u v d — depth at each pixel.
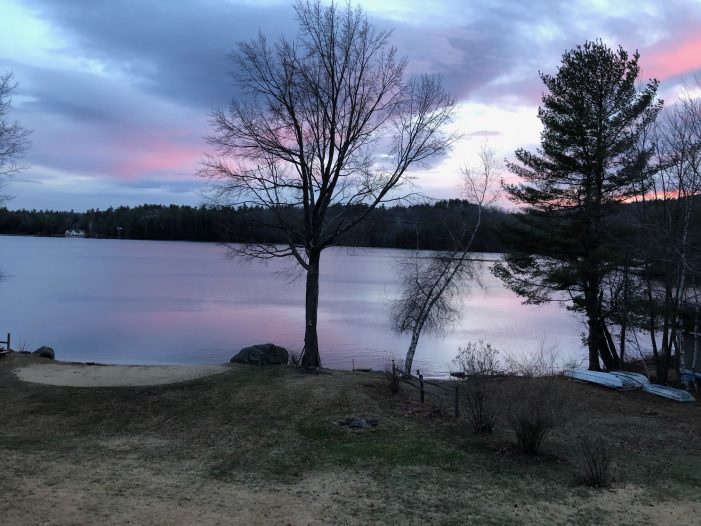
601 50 21.02
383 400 15.33
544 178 22.64
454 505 8.13
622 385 17.47
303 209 20.62
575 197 22.08
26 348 31.42
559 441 11.75
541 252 22.50
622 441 11.95
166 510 7.60
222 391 16.44
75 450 11.18
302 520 7.47
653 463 10.46
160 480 9.12
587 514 7.83
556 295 53.84
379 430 12.63
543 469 9.84
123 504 7.75
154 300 55.78
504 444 11.34
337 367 28.28
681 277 18.22
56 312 46.06
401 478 9.38
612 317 21.73
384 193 20.22
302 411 14.44
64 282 71.25
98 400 15.56
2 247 153.25
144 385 17.22
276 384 17.12
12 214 188.25
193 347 32.97
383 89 19.98
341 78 19.33
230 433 12.77
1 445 11.35
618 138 21.09
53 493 8.06
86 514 7.27
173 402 15.46
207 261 118.69
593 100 21.38
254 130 19.56
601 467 9.23
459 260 23.12
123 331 38.03
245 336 36.84
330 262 144.75
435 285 23.41
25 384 17.06
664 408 15.38
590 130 20.86
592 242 21.12
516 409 10.75
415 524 7.43
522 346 34.50
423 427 12.77
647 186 20.78
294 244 20.84
